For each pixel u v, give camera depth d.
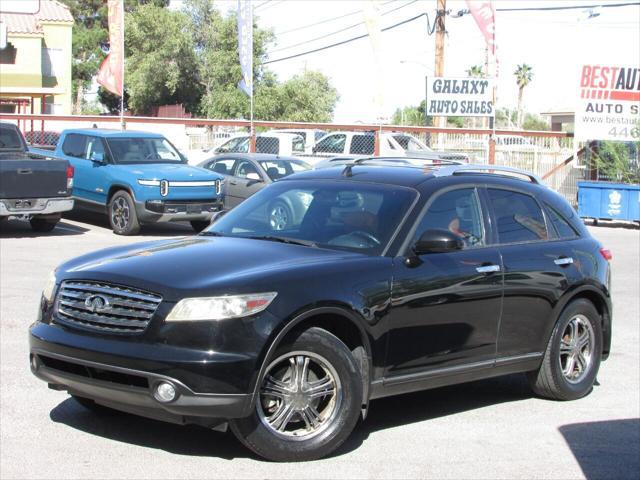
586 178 27.81
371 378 5.74
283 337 5.29
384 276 5.79
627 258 16.80
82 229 18.20
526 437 6.24
